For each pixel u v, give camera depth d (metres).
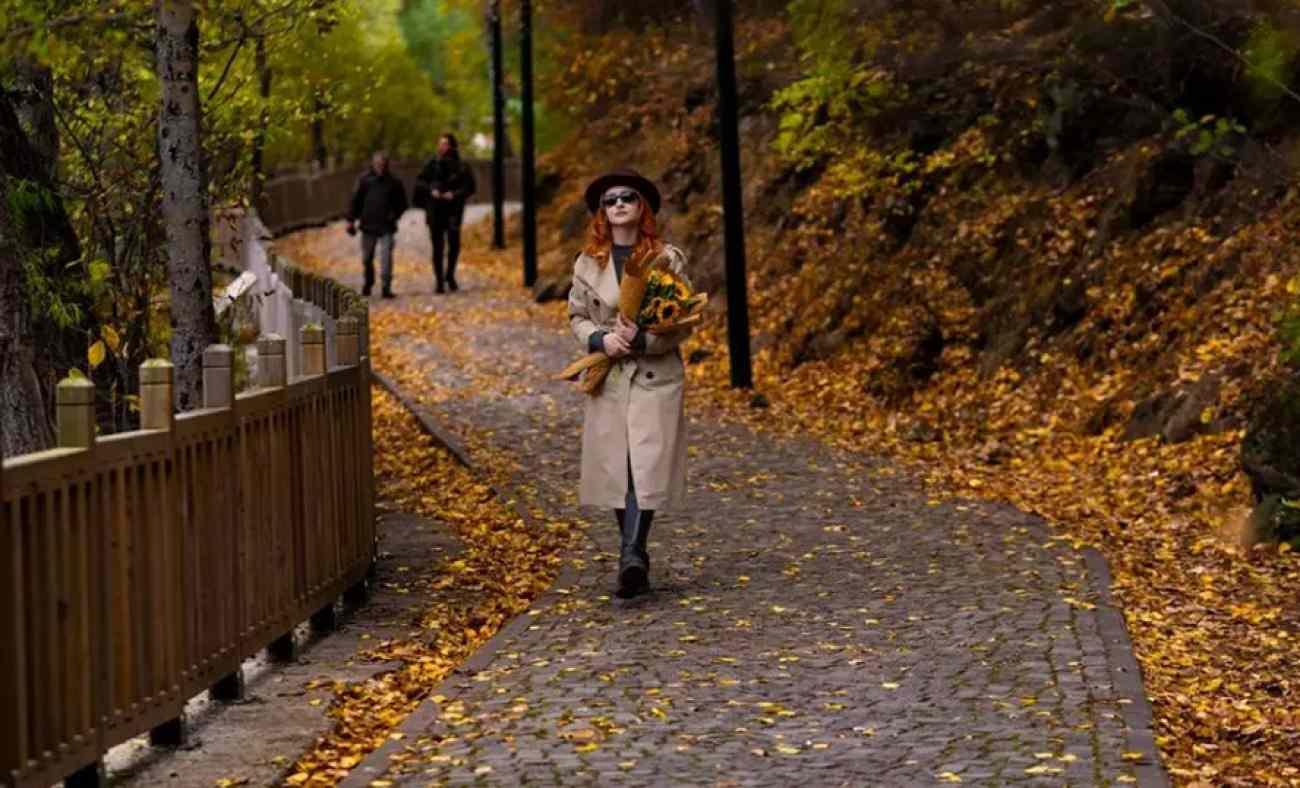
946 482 15.33
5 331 10.73
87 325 12.96
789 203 26.44
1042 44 19.00
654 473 10.82
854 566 11.77
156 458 7.53
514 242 42.50
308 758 7.55
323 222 54.75
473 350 24.91
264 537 8.97
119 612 7.14
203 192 11.74
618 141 36.31
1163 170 18.94
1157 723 8.16
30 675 6.33
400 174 70.62
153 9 11.63
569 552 12.38
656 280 10.98
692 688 8.58
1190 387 15.89
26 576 6.31
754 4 21.84
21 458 6.35
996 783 6.99
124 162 14.54
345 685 8.84
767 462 16.36
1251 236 17.23
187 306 11.66
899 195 22.91
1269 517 12.52
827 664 9.08
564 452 16.98
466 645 9.90
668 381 11.03
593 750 7.48
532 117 33.75
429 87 71.56
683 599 10.76
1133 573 11.73
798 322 23.06
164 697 7.57
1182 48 17.95
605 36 32.31
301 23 13.91
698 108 30.62
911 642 9.58
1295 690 8.93
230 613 8.46
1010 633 9.75
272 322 19.31
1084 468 15.82
